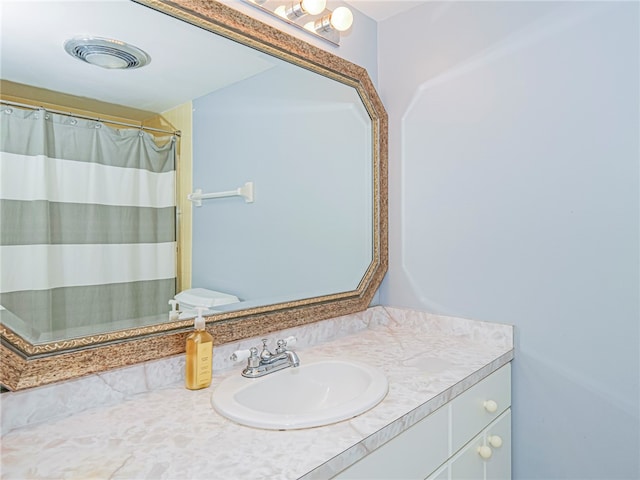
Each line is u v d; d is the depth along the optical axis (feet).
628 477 4.02
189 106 3.87
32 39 2.96
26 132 2.94
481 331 5.02
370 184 5.83
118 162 3.43
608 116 4.10
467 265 5.18
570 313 4.36
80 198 3.20
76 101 3.18
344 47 5.59
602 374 4.16
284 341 4.13
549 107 4.49
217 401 3.14
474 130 5.10
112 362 3.23
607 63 4.10
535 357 4.62
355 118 5.62
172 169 3.78
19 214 2.90
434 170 5.49
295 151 4.89
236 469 2.29
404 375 3.83
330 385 4.17
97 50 3.27
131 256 3.48
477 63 5.07
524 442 4.71
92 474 2.24
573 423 4.36
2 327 2.76
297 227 4.93
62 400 2.98
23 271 2.90
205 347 3.51
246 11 4.36
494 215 4.93
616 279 4.06
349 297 5.46
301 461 2.38
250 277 4.39
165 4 3.51
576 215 4.31
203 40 3.90
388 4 5.66
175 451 2.49
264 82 4.49
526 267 4.68
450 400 3.61
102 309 3.28
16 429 2.77
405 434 3.10
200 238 3.98
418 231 5.67
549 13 4.50
